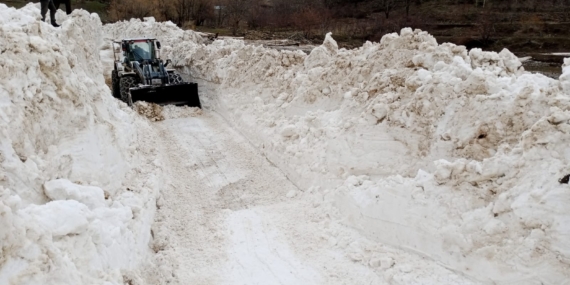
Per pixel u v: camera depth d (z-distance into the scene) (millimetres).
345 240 6246
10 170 4672
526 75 6719
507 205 5047
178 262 5980
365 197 6379
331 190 7273
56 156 5562
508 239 4969
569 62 6602
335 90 9688
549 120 5152
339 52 10234
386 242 6035
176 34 22438
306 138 8680
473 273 5141
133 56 14727
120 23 28938
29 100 5355
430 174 5902
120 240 5027
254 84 12250
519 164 5219
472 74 6559
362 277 5559
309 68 11195
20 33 5609
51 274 3439
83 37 9703
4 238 3238
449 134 6441
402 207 5883
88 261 4133
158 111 12633
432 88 6809
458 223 5352
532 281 4703
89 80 7535
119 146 7098
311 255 6086
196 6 36406
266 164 9164
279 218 7039
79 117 6047
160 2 36969
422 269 5438
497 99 6172
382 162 7020
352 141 7320
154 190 7238
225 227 6867
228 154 9859
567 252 4551
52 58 5895
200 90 14594
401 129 6992
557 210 4684
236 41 15266
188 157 9727
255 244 6395
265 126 10250
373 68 9023
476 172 5434
